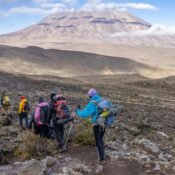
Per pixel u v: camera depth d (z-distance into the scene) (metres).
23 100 18.64
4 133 15.48
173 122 28.31
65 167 11.62
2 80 51.19
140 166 12.44
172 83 83.62
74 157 13.04
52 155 13.12
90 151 13.78
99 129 12.41
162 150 15.69
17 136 15.10
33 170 10.99
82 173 11.35
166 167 12.83
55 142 14.62
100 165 12.10
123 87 69.50
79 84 66.81
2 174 10.89
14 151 13.11
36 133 14.89
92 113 12.23
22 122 18.59
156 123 25.06
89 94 12.38
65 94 42.03
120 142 15.77
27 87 45.47
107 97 46.16
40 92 40.44
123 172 11.76
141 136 18.02
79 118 19.81
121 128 18.78
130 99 47.31
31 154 12.84
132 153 13.81
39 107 14.76
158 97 56.53
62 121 13.62
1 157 12.20
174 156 14.95
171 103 48.72
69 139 14.92
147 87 75.88
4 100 21.97
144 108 37.38
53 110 13.80
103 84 74.31
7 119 18.27
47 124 14.65
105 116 12.23
